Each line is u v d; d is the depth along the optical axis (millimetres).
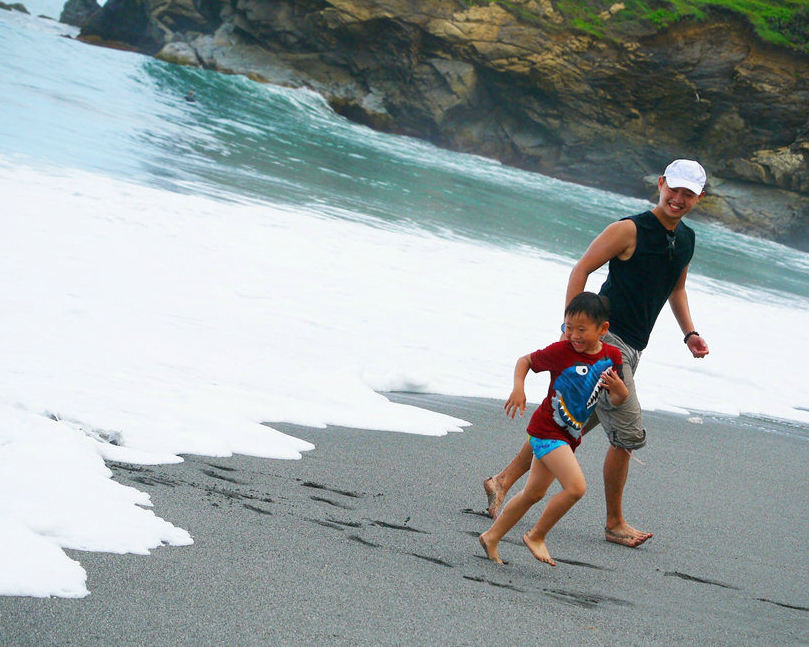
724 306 14984
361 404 6109
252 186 15414
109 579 2641
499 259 14242
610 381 3736
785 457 7098
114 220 10156
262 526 3461
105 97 23953
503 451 5770
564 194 31812
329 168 21562
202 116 25828
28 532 2770
